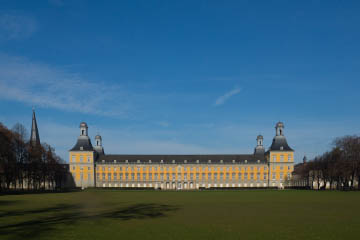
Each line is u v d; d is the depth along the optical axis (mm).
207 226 33438
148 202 65375
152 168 196250
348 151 120062
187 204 60062
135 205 57812
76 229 31453
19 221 36625
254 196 86625
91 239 26969
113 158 199625
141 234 29125
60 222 35906
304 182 180625
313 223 35469
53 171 146750
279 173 191250
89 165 189875
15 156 108812
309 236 28531
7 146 99625
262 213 44625
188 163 197000
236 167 196625
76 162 189500
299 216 41312
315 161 154625
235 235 28906
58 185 182000
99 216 41406
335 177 127188
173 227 32875
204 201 67875
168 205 57938
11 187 141750
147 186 195250
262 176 195250
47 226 33156
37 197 82375
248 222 36250
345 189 124688
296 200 69125
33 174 125938
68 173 188500
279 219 38562
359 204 58281
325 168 135625
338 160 122438
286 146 192875
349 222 36219
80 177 188875
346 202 62875
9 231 30234
